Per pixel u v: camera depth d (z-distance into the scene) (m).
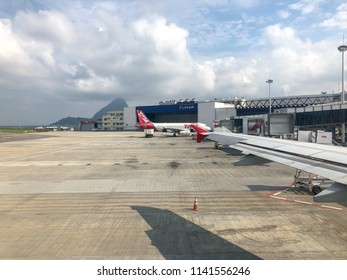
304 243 9.82
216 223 11.89
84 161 33.00
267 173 23.33
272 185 18.83
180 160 32.88
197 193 16.98
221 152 41.75
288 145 10.58
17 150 47.75
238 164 9.60
